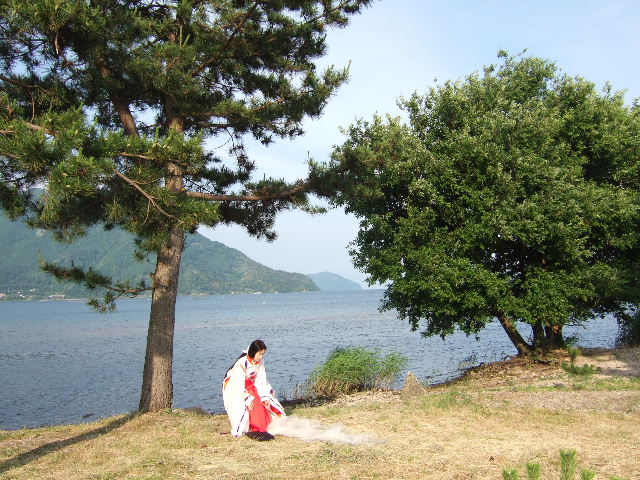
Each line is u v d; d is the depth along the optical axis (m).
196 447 7.99
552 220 16.38
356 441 7.86
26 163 7.30
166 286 11.96
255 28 12.67
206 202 9.21
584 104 18.06
